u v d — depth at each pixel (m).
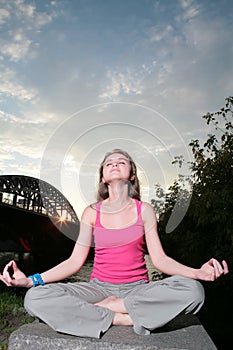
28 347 1.94
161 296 2.02
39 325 2.16
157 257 2.24
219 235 4.92
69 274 2.33
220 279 4.89
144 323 2.03
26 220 30.95
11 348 1.97
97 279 2.34
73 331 1.98
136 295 2.09
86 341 1.91
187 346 1.87
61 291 2.06
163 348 1.85
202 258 5.54
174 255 6.44
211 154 5.19
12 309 4.35
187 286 2.02
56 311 2.01
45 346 1.93
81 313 2.02
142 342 1.90
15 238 32.06
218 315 5.07
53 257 27.73
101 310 2.07
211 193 4.61
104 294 2.25
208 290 5.69
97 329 2.00
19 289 7.05
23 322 3.83
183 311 2.04
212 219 4.62
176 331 2.13
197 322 2.36
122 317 2.12
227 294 5.51
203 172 5.04
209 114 5.16
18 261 22.98
